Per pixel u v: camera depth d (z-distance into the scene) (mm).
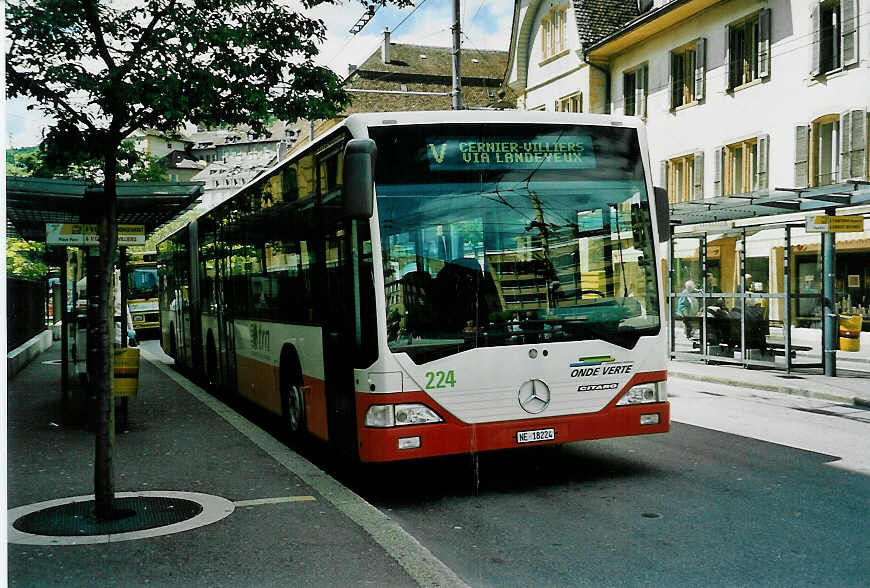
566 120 7098
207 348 14469
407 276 6527
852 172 21875
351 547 5172
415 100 56719
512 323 6715
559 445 8938
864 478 7273
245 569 4797
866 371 15828
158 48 6715
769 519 6012
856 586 4656
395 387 6402
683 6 26688
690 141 28000
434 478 7578
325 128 54656
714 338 17562
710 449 8641
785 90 23922
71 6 6520
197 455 8125
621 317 7051
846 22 21844
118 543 5305
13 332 17859
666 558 5176
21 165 10828
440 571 4742
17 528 5664
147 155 20078
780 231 19000
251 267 10844
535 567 5059
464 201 6730
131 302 33500
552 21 35156
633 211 7219
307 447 9289
